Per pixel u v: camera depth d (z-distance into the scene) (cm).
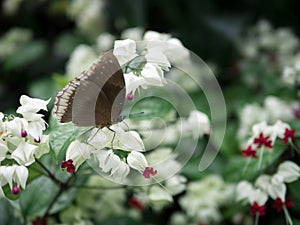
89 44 96
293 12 96
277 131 54
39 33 108
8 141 46
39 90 78
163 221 72
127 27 92
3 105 97
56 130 46
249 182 56
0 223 58
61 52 96
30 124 45
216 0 96
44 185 55
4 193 48
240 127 68
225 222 67
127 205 68
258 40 87
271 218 65
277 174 54
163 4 94
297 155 57
